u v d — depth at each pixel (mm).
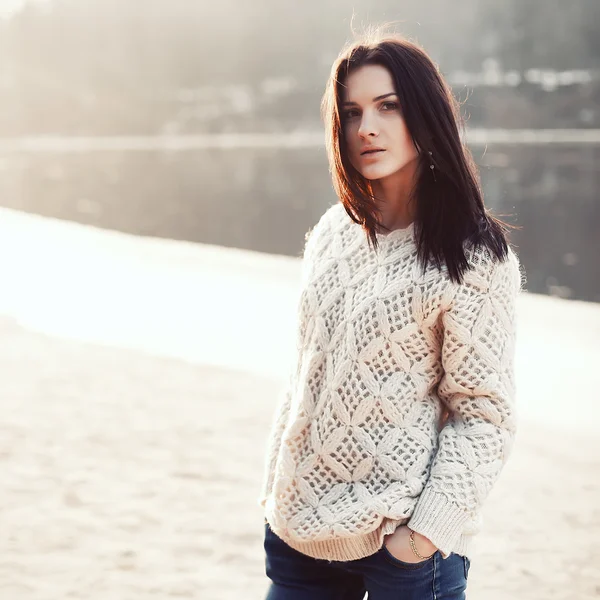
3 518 3443
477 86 94125
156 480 4004
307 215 28594
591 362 7105
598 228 22562
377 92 1601
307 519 1619
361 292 1614
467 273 1526
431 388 1646
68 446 4457
